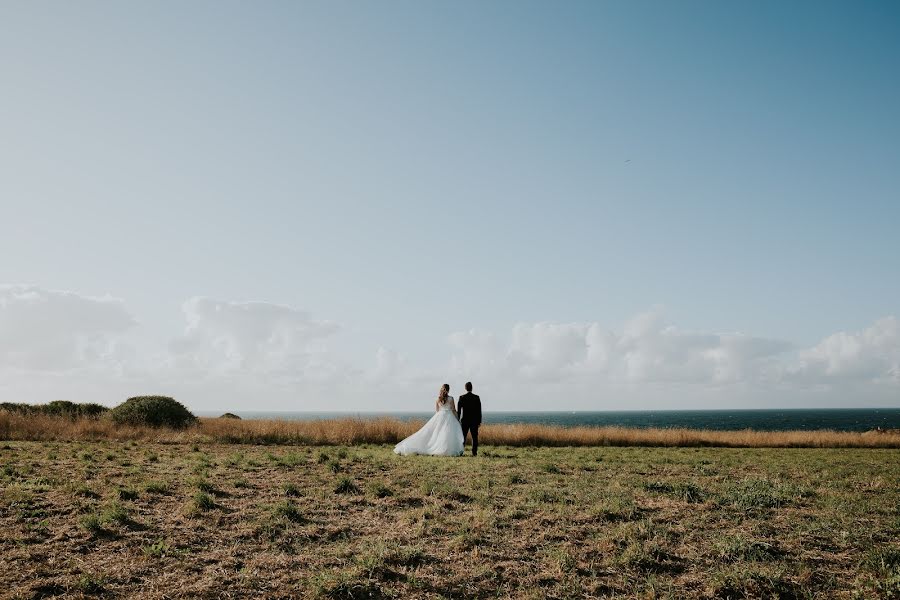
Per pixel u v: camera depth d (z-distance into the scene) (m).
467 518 7.58
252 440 20.06
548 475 11.38
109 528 6.92
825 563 6.14
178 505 8.16
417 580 5.54
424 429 16.48
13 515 7.33
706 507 8.26
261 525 7.11
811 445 23.78
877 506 8.55
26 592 5.09
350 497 8.90
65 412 25.88
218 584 5.38
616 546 6.52
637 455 16.81
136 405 24.80
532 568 5.93
